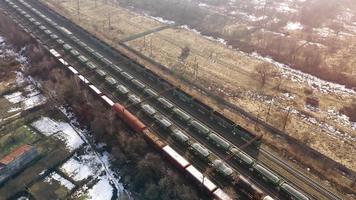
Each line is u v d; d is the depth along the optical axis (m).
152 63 120.12
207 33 145.75
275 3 188.75
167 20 160.62
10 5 166.00
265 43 136.00
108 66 114.06
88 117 91.62
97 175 78.38
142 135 81.25
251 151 80.81
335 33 148.75
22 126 93.44
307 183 72.44
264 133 87.00
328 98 102.25
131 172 75.81
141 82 107.44
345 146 83.19
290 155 79.69
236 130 85.19
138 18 161.38
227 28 152.38
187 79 110.88
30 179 77.81
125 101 96.62
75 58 117.81
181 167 71.31
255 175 73.19
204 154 76.06
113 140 83.75
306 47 132.62
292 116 93.94
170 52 128.50
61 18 154.88
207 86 107.50
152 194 69.75
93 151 84.44
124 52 125.69
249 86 107.88
